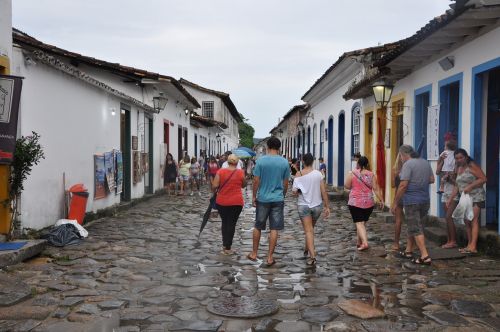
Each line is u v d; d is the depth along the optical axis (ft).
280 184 24.81
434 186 33.55
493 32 25.89
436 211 33.24
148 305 17.60
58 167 33.06
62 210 33.68
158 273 22.24
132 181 52.26
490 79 28.60
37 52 29.04
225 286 20.15
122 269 22.84
